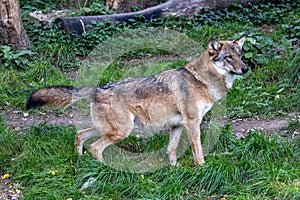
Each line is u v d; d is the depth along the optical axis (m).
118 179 9.55
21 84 14.38
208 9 19.86
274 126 11.92
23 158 10.13
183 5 19.62
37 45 16.83
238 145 10.38
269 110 12.75
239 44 10.05
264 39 16.20
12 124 12.28
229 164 9.59
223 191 9.23
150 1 21.42
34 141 10.67
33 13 20.64
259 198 8.84
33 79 14.71
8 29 16.14
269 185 9.05
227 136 10.89
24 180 9.62
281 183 9.12
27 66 15.41
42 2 23.30
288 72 14.27
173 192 9.12
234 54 9.85
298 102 12.92
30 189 9.19
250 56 15.11
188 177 9.54
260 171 9.48
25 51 15.73
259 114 12.73
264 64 15.09
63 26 18.25
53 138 11.02
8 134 10.98
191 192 9.33
